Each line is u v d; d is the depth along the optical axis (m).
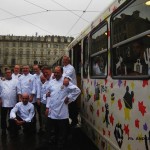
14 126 9.08
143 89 4.25
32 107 9.18
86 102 8.21
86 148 7.82
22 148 7.88
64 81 7.35
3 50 102.44
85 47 8.45
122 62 5.16
